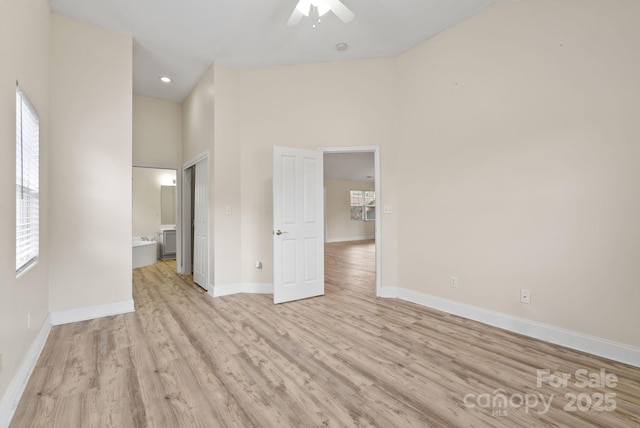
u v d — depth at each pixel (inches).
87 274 121.0
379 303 142.1
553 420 62.2
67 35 117.6
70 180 117.6
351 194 472.4
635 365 83.4
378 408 65.9
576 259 94.2
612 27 87.7
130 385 74.3
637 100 83.7
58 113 115.2
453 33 126.4
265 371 81.0
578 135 93.6
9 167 68.0
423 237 139.0
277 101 160.2
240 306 137.6
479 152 117.9
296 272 148.3
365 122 153.4
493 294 114.0
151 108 199.6
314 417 62.9
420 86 139.7
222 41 137.1
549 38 99.6
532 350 93.4
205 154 164.7
